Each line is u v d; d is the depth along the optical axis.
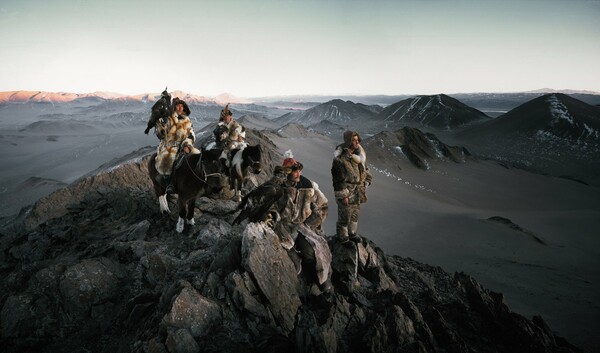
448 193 127.75
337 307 5.07
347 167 5.84
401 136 176.62
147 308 5.12
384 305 5.62
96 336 5.13
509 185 147.12
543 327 6.94
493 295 7.12
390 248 54.59
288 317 4.78
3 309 5.56
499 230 61.41
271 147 40.16
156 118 7.68
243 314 4.71
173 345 4.05
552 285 32.03
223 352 4.20
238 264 5.41
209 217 8.31
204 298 4.63
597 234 71.81
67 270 5.86
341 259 6.11
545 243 55.22
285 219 5.36
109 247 7.30
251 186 9.92
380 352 4.61
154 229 8.07
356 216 6.37
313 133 151.38
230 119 7.65
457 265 43.19
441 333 5.52
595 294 29.02
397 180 129.12
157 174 7.92
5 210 112.81
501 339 5.96
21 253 8.91
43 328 5.27
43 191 133.12
